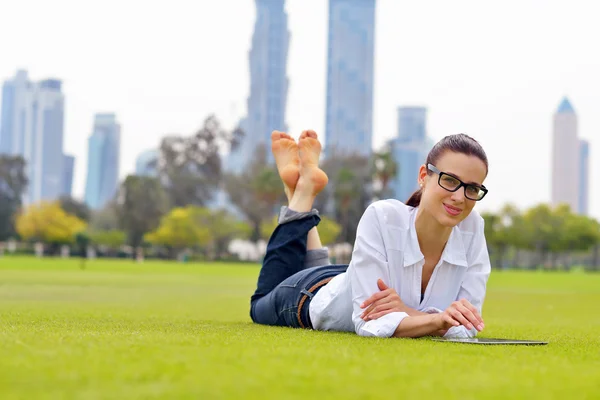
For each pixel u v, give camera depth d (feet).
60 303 25.67
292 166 14.80
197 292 42.09
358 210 225.97
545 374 6.56
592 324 20.15
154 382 5.49
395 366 6.70
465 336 10.62
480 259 11.84
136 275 77.20
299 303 12.87
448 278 11.57
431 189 10.83
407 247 11.29
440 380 5.95
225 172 255.91
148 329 11.51
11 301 26.50
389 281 11.37
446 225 10.77
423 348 8.63
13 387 5.20
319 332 11.71
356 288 11.29
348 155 241.76
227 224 229.86
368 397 5.02
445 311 10.32
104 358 6.66
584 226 268.82
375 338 10.37
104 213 298.15
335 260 189.67
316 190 14.58
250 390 5.19
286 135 15.16
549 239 267.18
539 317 24.67
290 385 5.45
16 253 240.94
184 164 250.78
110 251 243.60
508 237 259.19
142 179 232.94
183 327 12.50
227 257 242.37
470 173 10.56
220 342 8.55
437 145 10.93
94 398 4.77
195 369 6.13
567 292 55.31
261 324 14.39
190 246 233.76
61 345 7.67
